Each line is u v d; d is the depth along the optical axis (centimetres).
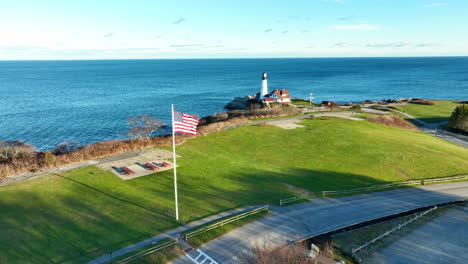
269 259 2061
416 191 3528
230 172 3928
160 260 2170
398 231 2706
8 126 8019
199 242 2402
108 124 8394
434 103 10638
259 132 5862
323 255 2283
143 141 5000
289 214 2886
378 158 4500
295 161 4353
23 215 2814
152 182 3594
